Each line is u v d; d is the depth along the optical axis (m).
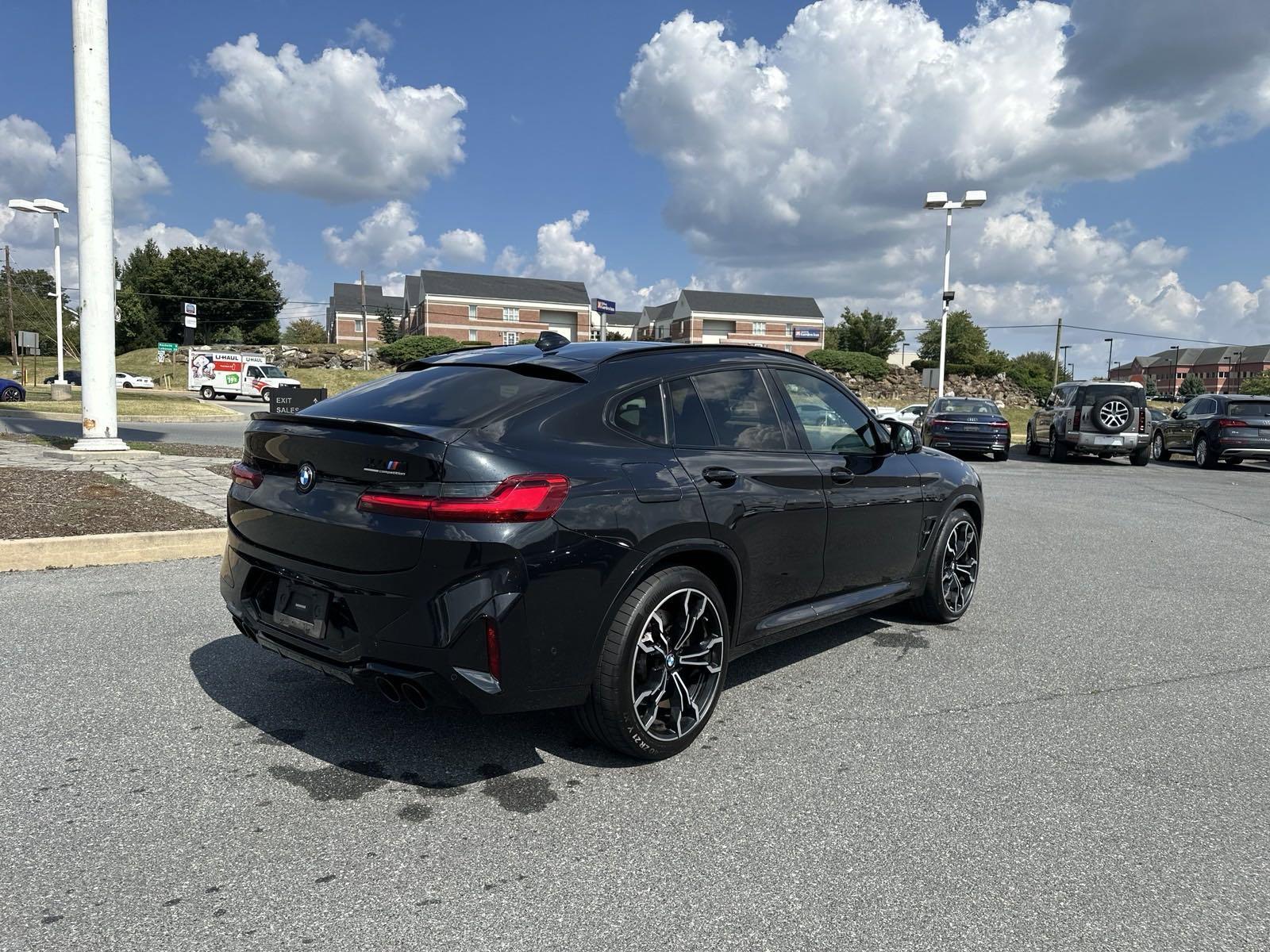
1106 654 4.73
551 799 2.95
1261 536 8.99
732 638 3.60
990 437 19.42
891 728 3.64
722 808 2.91
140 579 5.82
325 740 3.37
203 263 79.31
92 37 10.89
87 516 6.96
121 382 48.44
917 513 4.78
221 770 3.10
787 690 4.09
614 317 104.69
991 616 5.54
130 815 2.76
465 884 2.42
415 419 3.04
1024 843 2.72
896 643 4.89
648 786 3.06
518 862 2.54
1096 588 6.39
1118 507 11.26
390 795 2.95
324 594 2.98
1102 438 18.98
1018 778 3.18
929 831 2.78
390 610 2.77
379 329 90.25
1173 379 177.50
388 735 3.43
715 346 3.90
